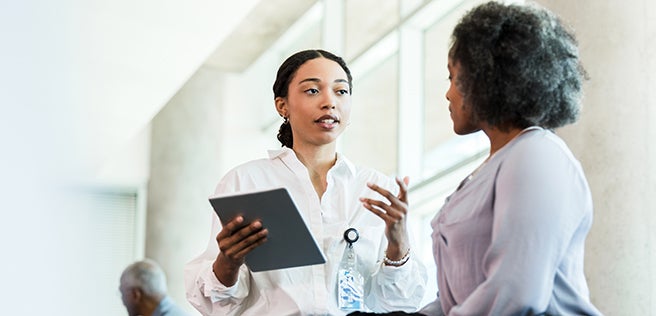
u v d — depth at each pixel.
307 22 10.14
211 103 11.09
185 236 10.67
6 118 0.97
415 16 8.11
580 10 3.22
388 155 8.34
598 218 3.08
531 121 1.54
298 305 2.12
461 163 7.33
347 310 2.13
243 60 11.16
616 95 3.09
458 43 1.58
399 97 8.14
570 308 1.40
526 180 1.40
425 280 2.33
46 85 1.00
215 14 5.66
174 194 10.76
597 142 3.11
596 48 3.15
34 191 0.96
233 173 2.32
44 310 0.96
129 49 6.06
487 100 1.53
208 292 2.06
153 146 10.95
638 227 2.98
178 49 6.08
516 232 1.36
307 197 2.27
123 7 5.36
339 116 2.33
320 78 2.33
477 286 1.48
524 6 1.57
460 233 1.51
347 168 2.33
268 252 1.92
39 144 0.99
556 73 1.51
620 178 3.04
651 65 3.04
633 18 3.10
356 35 9.12
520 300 1.34
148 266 3.79
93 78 6.34
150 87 6.77
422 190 7.77
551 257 1.36
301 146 2.36
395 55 8.61
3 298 0.92
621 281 2.99
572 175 1.43
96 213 11.20
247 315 2.14
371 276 2.23
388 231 2.07
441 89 7.84
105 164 10.92
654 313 2.91
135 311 3.75
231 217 1.84
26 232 0.95
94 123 7.36
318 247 1.85
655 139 3.00
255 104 11.45
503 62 1.51
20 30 0.97
